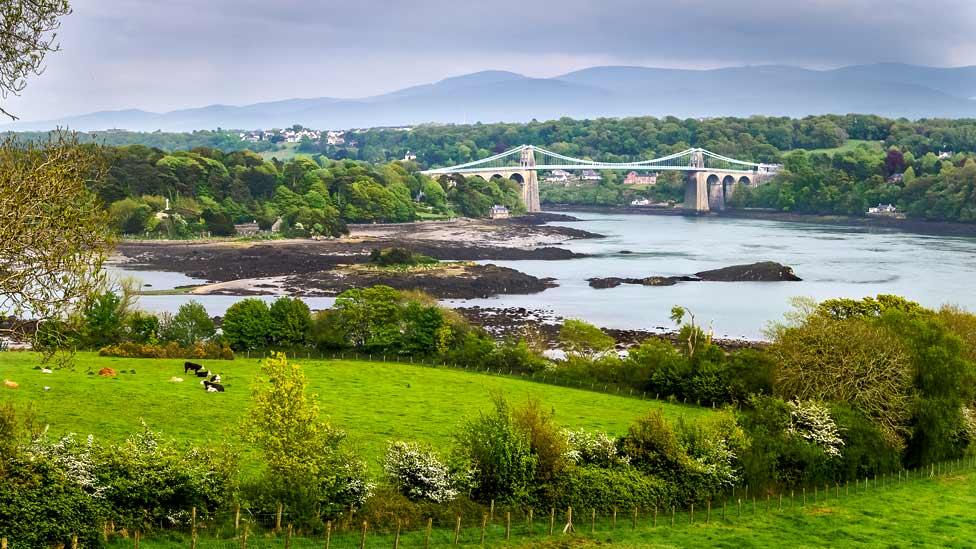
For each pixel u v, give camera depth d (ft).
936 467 192.75
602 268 609.01
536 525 134.41
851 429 181.68
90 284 91.81
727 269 565.53
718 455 160.66
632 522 142.10
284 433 122.62
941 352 203.41
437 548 119.14
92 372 222.89
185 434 165.58
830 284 529.04
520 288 513.04
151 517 114.01
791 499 162.09
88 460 115.24
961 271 575.38
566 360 293.02
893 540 140.97
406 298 331.16
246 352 287.48
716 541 134.82
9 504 101.45
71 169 90.89
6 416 115.85
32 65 88.58
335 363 275.80
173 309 420.77
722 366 242.58
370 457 159.33
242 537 109.91
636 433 158.51
